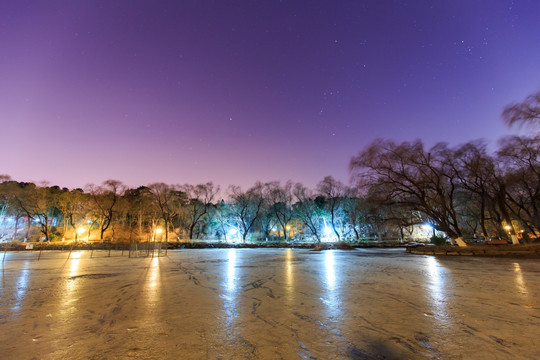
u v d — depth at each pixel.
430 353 4.62
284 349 4.84
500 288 10.38
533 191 33.72
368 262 22.22
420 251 32.66
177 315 6.96
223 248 53.06
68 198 58.56
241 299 8.79
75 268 18.72
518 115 26.56
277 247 53.88
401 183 32.94
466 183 33.69
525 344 4.94
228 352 4.72
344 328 5.91
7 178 57.78
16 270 17.67
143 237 64.81
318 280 12.74
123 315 7.00
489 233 48.09
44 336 5.54
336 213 62.06
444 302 8.17
